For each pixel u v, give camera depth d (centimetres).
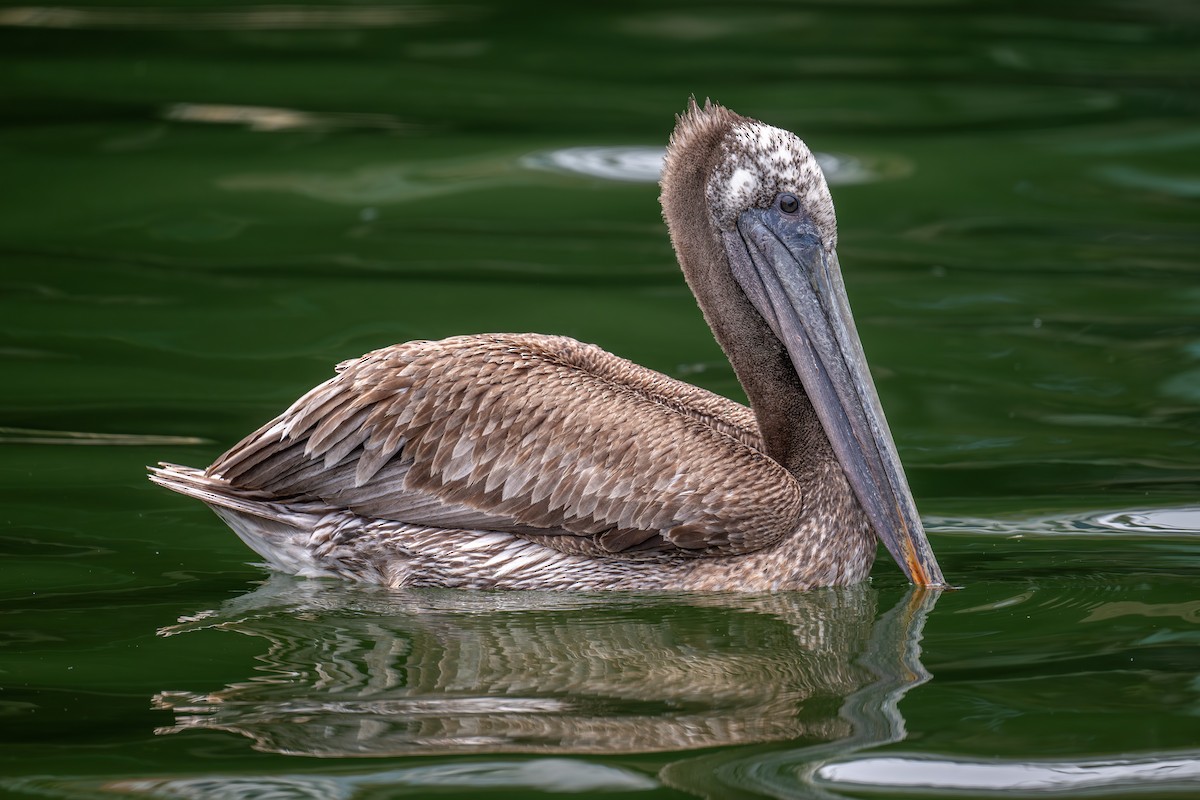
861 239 1992
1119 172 2217
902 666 1017
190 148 2269
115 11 3028
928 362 1630
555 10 3081
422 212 2062
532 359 1180
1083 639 1054
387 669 1012
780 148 1207
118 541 1227
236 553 1222
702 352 1636
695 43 2848
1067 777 856
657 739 907
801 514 1186
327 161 2231
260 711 947
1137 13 3111
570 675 1003
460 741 906
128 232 1973
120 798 837
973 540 1240
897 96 2525
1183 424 1473
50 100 2444
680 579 1178
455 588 1178
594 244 1969
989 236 2003
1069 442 1435
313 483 1166
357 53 2753
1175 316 1748
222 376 1557
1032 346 1670
